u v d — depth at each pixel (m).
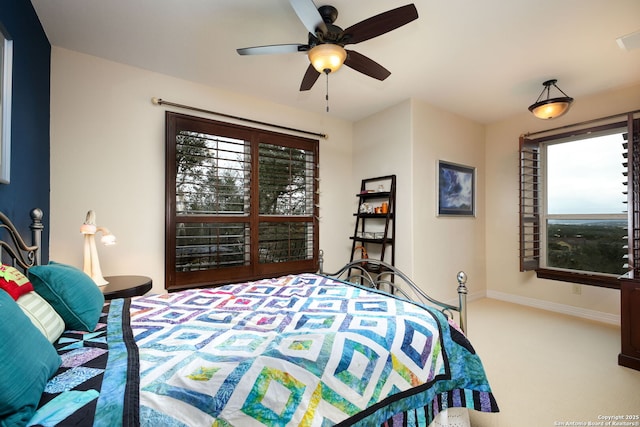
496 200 4.11
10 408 0.66
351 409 1.06
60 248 2.30
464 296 1.70
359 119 4.02
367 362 1.15
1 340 0.70
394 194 3.47
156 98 2.69
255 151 3.28
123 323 1.35
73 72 2.36
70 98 2.35
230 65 2.59
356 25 1.62
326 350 1.12
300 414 0.97
